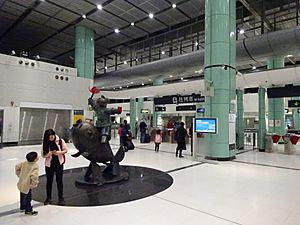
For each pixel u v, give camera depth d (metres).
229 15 8.80
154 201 4.23
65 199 4.30
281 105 15.43
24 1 12.06
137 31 15.86
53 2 12.12
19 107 13.23
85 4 12.27
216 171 6.71
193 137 8.67
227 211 3.78
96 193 4.66
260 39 9.55
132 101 20.55
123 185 5.25
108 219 3.47
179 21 14.14
